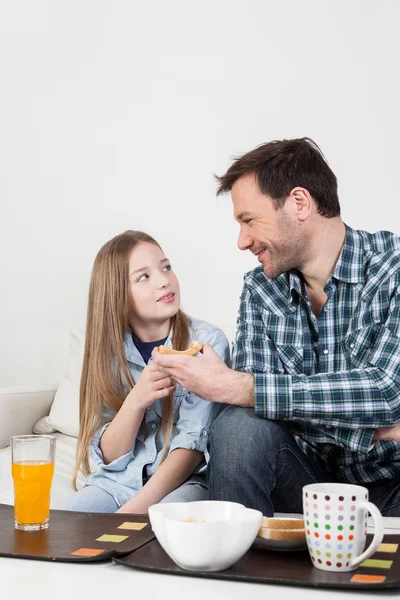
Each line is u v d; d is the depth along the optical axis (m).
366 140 2.45
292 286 1.63
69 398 2.26
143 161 2.73
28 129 2.88
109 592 0.85
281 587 0.88
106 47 2.79
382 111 2.44
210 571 0.92
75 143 2.82
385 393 1.37
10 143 2.90
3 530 1.13
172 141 2.70
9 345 2.85
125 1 2.76
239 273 2.59
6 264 2.89
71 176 2.82
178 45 2.70
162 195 2.70
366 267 1.59
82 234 2.81
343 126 2.48
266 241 1.58
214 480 1.39
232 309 2.59
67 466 2.00
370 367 1.41
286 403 1.36
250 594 0.85
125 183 2.75
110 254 1.78
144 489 1.56
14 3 2.91
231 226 2.61
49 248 2.85
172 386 1.62
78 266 2.81
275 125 2.57
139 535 1.08
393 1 2.43
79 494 1.62
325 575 0.90
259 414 1.38
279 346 1.63
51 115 2.85
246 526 0.93
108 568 0.95
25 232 2.88
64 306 2.83
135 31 2.75
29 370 2.77
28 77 2.88
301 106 2.54
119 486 1.65
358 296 1.58
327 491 0.98
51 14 2.86
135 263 1.76
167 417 1.70
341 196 2.47
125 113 2.76
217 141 2.64
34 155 2.87
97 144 2.79
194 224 2.66
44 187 2.86
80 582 0.89
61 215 2.83
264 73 2.59
